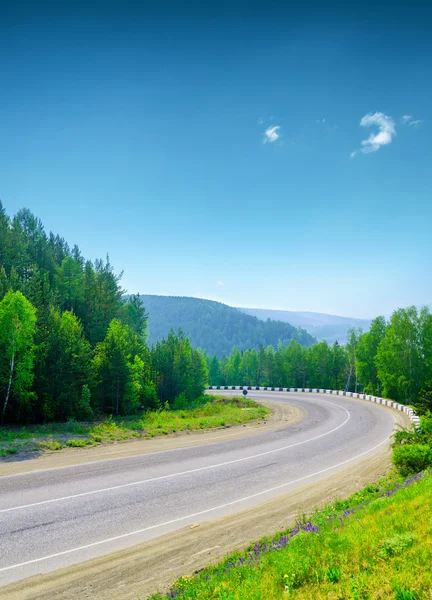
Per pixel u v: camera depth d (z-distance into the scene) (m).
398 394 60.00
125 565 9.31
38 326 36.62
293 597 5.65
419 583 5.32
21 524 11.23
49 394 33.50
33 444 20.67
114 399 41.62
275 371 106.44
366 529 7.74
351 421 36.97
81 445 21.39
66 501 13.12
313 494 15.24
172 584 8.16
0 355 31.11
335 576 5.96
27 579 8.64
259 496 14.86
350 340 91.94
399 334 59.66
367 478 17.70
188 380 61.84
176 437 26.33
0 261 51.78
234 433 28.83
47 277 57.84
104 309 61.09
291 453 22.62
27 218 66.69
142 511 12.74
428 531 6.96
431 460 15.55
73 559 9.55
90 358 43.38
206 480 16.53
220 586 6.79
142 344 60.31
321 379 97.62
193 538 10.89
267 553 8.20
